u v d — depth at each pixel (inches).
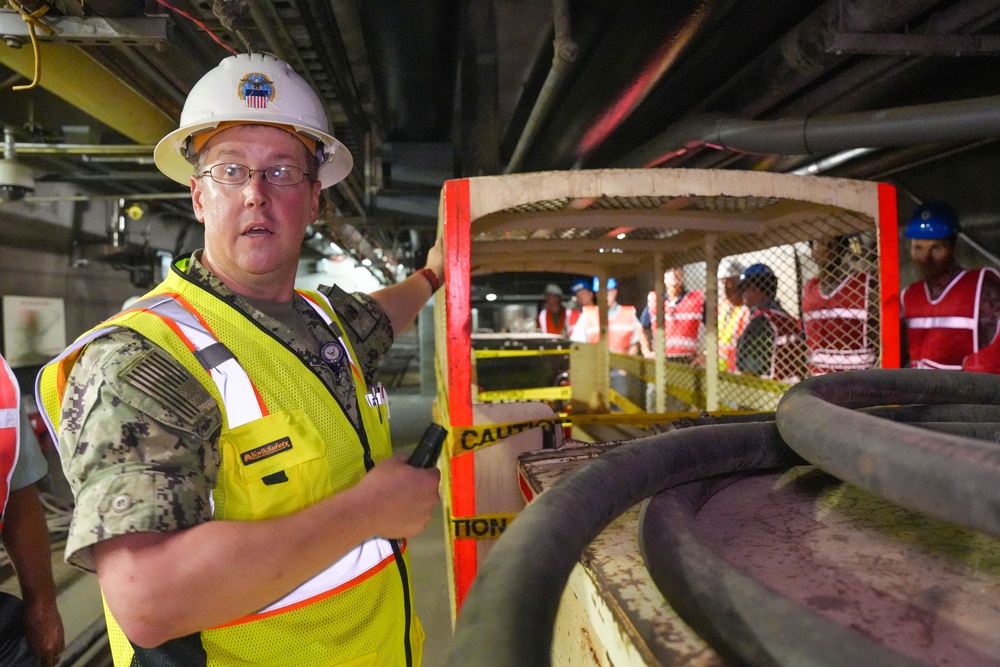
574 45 97.5
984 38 88.1
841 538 26.8
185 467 31.4
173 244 424.2
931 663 16.7
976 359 92.0
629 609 22.9
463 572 70.0
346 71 132.9
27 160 224.8
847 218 78.5
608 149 176.1
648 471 28.9
